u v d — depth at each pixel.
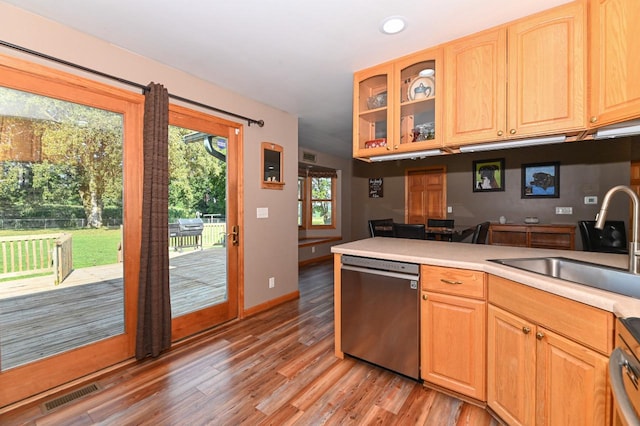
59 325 1.94
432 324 1.86
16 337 1.78
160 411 1.69
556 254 1.93
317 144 5.54
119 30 1.95
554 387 1.26
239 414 1.67
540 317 1.33
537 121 1.77
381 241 2.67
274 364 2.20
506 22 1.87
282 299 3.65
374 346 2.10
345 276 2.23
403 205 6.58
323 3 1.69
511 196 5.31
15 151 1.77
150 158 2.24
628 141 4.43
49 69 1.82
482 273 1.68
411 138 2.33
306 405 1.75
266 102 3.33
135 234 2.26
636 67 1.35
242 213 3.11
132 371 2.09
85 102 2.01
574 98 1.67
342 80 2.74
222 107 2.90
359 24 1.89
